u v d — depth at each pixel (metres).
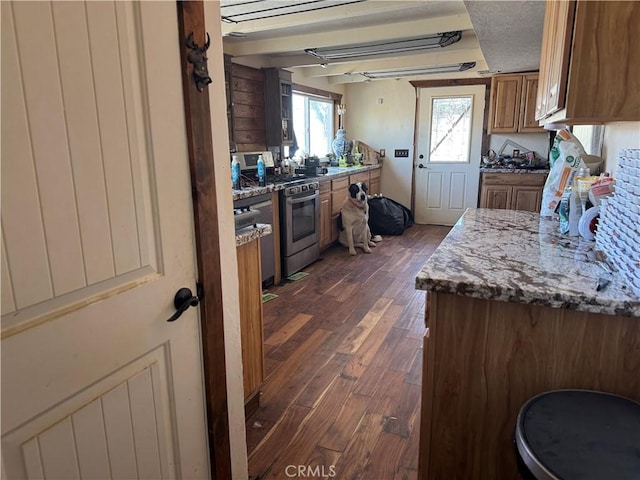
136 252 0.96
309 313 3.22
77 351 0.85
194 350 1.18
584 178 1.84
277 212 3.88
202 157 1.13
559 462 0.88
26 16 0.71
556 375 1.24
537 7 2.44
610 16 1.22
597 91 1.26
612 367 1.19
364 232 4.98
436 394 1.35
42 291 0.77
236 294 1.40
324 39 3.79
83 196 0.83
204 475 1.29
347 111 6.73
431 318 1.31
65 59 0.78
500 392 1.30
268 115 4.74
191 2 1.05
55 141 0.77
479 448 1.35
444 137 6.30
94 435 0.91
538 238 1.75
